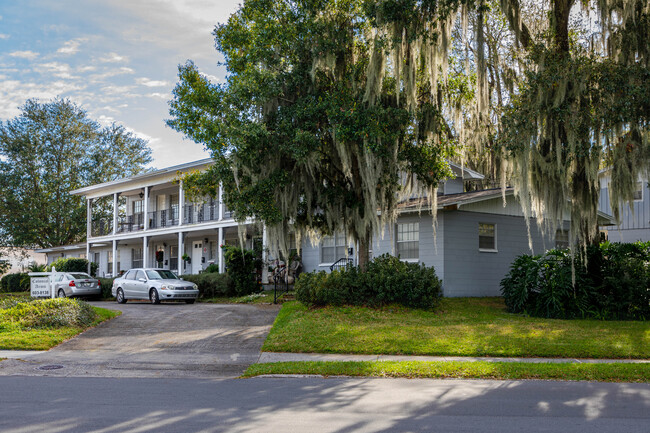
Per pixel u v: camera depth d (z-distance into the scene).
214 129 16.22
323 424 6.22
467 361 10.35
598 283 16.39
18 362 11.21
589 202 15.53
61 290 27.67
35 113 49.94
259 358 11.44
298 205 18.19
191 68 17.34
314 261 25.59
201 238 33.56
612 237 27.33
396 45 14.97
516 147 15.00
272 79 15.84
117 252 39.88
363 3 15.55
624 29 15.15
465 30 15.75
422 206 20.42
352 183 18.09
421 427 6.10
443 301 18.84
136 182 34.38
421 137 16.91
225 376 9.77
